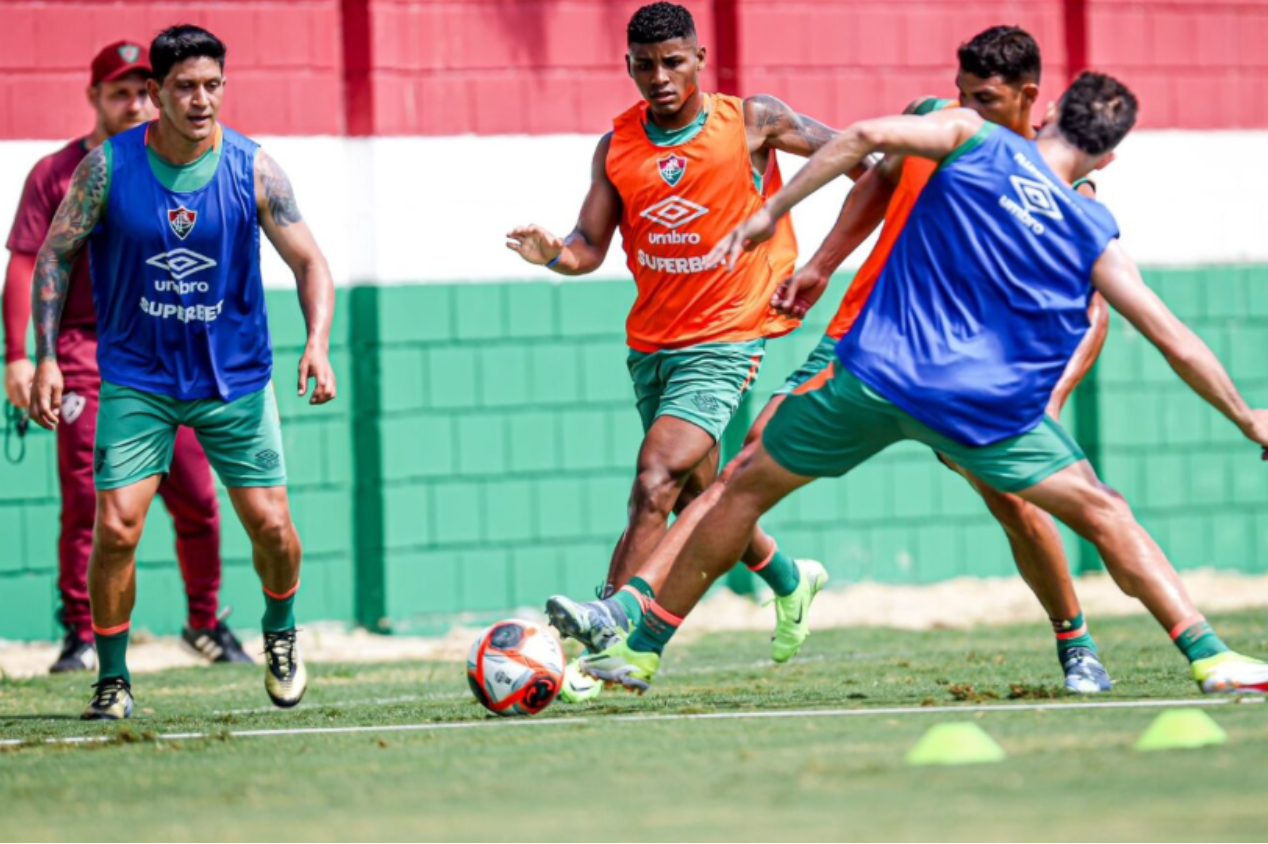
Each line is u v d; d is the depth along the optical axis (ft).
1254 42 148.66
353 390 132.67
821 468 64.44
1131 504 146.72
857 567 142.41
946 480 144.56
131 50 106.01
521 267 134.92
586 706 73.20
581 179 135.95
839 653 106.83
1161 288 146.20
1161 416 147.54
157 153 75.05
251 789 50.98
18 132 126.21
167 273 74.95
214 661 113.70
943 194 60.90
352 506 132.57
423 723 68.08
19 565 126.21
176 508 110.83
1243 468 149.89
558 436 136.05
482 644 69.15
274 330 130.11
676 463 81.30
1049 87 144.46
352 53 132.36
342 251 131.75
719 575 67.46
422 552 133.08
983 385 60.59
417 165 132.67
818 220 138.31
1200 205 147.23
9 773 56.59
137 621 127.54
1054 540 70.13
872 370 61.62
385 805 47.21
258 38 129.49
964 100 67.67
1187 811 41.78
